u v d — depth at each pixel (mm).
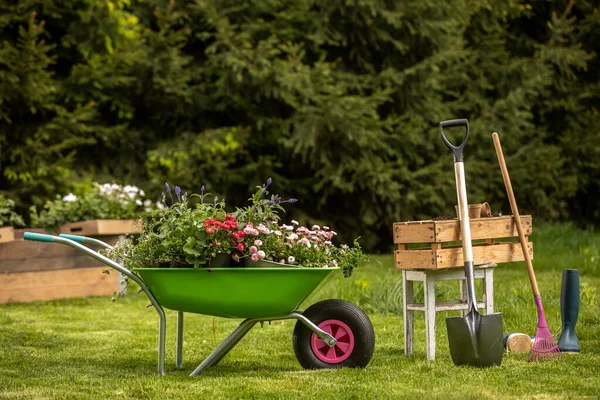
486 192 13336
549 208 13734
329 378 3547
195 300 3703
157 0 12594
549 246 10688
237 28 12414
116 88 12164
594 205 16094
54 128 10727
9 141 10828
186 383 3488
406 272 4234
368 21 11766
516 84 13562
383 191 11727
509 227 4246
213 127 12703
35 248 7102
